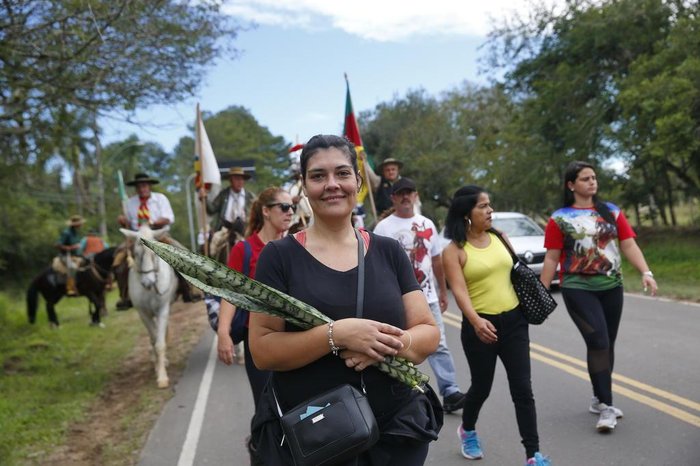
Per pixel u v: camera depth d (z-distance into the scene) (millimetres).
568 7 20641
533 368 7484
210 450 5742
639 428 5379
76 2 7387
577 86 20656
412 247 6383
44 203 22250
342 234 2691
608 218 5398
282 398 2605
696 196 22859
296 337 2486
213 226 10633
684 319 9906
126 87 8547
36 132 9047
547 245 5531
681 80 15203
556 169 21969
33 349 11180
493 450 5207
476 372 4707
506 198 26906
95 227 30719
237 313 4559
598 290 5367
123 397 7832
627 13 18781
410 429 2568
